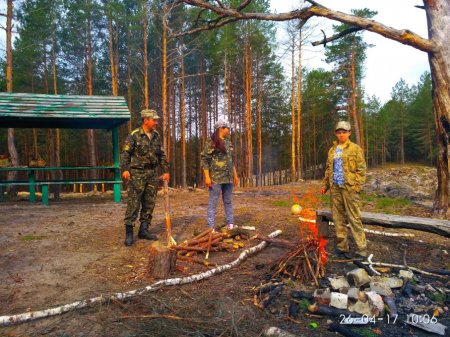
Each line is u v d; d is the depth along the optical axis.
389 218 5.00
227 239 5.51
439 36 7.25
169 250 4.15
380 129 50.94
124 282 3.96
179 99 34.47
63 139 32.25
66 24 27.20
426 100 52.28
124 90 32.28
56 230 6.76
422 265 4.55
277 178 43.38
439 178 7.61
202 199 12.02
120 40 30.28
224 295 3.57
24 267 4.52
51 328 2.95
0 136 29.45
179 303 3.39
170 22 23.64
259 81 30.16
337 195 4.84
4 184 10.65
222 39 25.19
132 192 5.48
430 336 2.89
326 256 4.51
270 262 4.39
